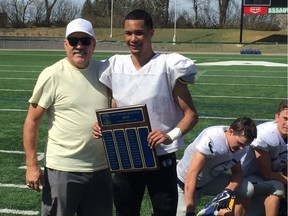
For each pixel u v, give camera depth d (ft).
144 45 9.55
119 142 9.54
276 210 12.12
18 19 157.89
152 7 161.38
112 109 9.37
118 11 169.78
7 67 64.28
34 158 9.75
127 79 9.68
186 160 12.09
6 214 14.12
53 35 148.56
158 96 9.58
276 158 12.42
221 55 98.94
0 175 17.75
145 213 14.32
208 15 161.89
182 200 12.21
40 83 9.63
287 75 56.80
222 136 11.34
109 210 10.22
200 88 43.86
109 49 115.96
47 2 158.92
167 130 9.82
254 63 75.41
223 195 11.51
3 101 35.37
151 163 9.52
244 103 35.27
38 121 9.78
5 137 23.90
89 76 9.79
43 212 10.00
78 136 9.66
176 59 9.53
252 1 116.78
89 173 9.81
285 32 137.49
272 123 12.36
